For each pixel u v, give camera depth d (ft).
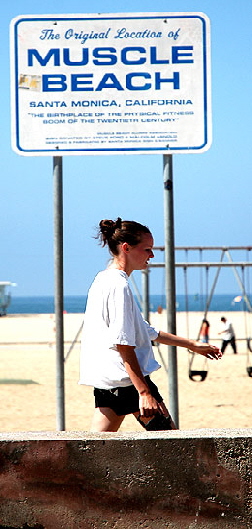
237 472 23.15
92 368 28.78
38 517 23.39
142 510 23.26
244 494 23.09
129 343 27.45
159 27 49.47
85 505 23.35
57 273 50.93
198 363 155.22
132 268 29.45
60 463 23.43
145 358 29.48
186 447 23.30
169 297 50.70
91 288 29.32
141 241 29.25
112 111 49.85
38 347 215.31
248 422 80.12
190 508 23.17
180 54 49.60
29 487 23.44
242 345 215.51
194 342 31.30
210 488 23.18
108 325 28.66
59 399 50.80
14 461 23.54
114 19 49.52
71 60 49.70
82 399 100.01
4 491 23.49
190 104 49.75
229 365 150.10
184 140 49.83
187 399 100.42
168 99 49.73
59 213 50.96
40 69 49.80
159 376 130.41
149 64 49.67
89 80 49.80
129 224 29.30
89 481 23.38
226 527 23.06
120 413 28.68
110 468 23.39
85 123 49.93
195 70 49.60
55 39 49.67
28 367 148.87
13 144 49.96
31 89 49.85
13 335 301.63
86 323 29.22
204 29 49.49
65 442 23.49
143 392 27.14
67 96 49.88
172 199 50.90
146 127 49.88
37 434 24.64
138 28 49.52
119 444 23.41
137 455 23.35
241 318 449.89
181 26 49.52
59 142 50.01
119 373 28.40
